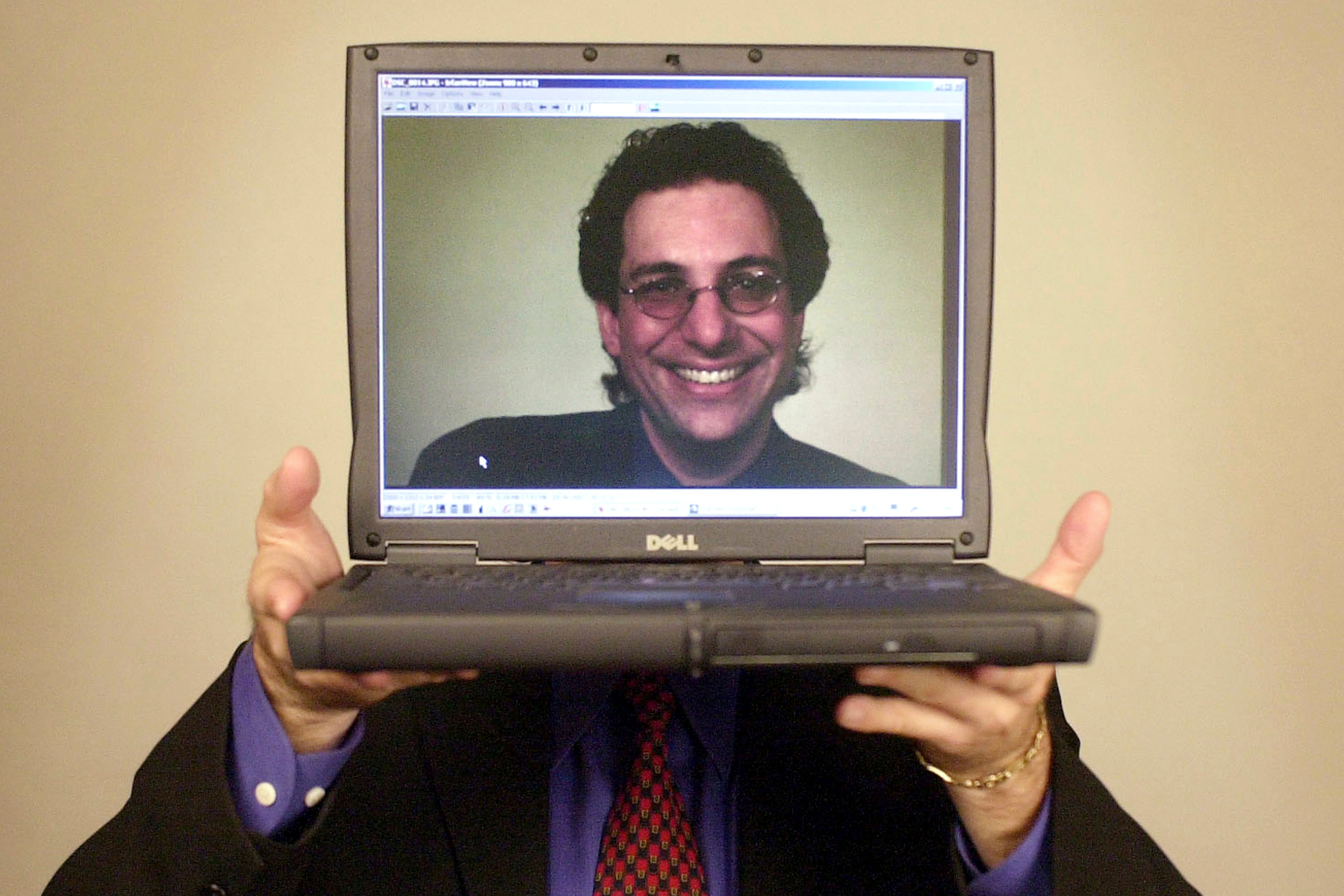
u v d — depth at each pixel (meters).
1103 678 1.65
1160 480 1.65
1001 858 0.87
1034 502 1.66
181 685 1.66
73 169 1.64
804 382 0.92
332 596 0.73
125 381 1.65
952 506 0.91
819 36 1.65
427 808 1.00
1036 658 0.68
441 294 0.91
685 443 0.91
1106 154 1.65
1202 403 1.65
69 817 1.65
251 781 0.81
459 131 0.91
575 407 0.91
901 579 0.82
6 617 1.64
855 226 0.92
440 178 0.91
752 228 0.92
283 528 0.82
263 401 1.66
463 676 0.74
